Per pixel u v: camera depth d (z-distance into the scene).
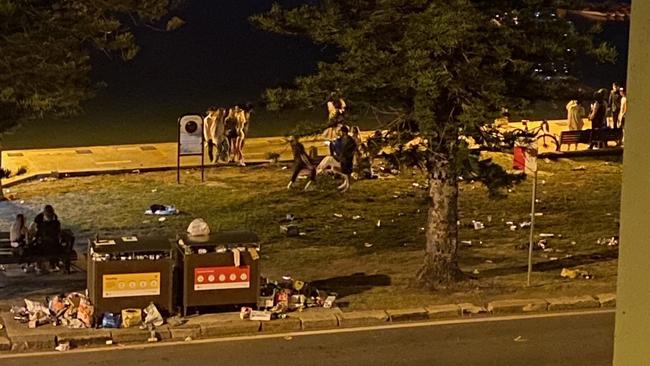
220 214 26.72
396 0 18.22
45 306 17.33
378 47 19.17
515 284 20.03
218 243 17.31
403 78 18.06
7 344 15.98
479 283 20.03
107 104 47.03
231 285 17.39
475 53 18.41
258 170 31.97
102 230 24.97
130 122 41.81
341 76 19.02
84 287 19.50
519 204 28.53
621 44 64.62
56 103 18.53
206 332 16.77
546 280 20.44
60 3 18.84
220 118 32.19
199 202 27.94
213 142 32.34
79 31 18.92
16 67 17.92
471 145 26.27
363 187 29.62
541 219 26.88
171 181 30.41
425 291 19.53
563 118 41.31
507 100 18.36
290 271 21.38
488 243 24.27
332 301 18.27
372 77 18.48
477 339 16.69
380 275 20.94
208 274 17.25
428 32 17.44
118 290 16.83
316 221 26.17
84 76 19.38
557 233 25.42
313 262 22.19
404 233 25.03
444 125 19.19
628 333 2.29
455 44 17.55
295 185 29.81
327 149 34.88
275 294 17.94
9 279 20.00
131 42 19.86
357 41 18.67
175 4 26.42
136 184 29.98
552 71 19.64
